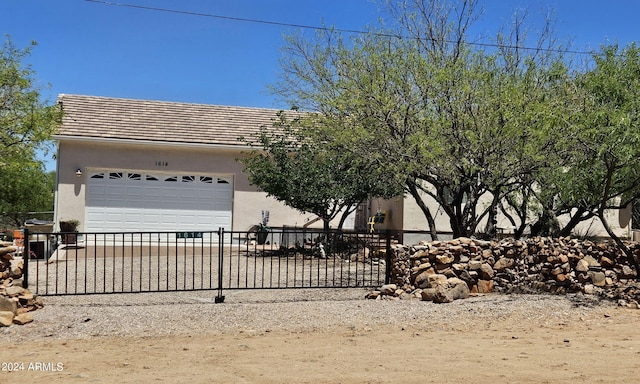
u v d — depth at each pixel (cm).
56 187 1945
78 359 653
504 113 986
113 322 834
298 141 1656
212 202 2052
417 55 1095
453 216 1177
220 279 1016
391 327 816
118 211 1994
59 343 734
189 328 812
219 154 2047
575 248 1077
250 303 979
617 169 998
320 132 1195
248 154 1952
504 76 1089
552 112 953
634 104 890
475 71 1068
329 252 1727
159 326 820
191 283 1255
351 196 1673
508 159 1033
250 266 1561
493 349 685
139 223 2005
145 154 2005
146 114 2128
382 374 577
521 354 659
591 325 813
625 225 1892
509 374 574
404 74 1088
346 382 549
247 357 655
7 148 1305
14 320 825
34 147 1362
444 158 1031
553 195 1138
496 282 1054
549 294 1011
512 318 858
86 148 1967
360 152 1096
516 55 1143
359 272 1425
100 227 1978
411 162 1038
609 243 1161
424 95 1070
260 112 2272
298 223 2097
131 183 2006
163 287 1195
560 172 1034
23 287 976
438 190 1155
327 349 692
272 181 1702
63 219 1944
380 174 1167
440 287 978
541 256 1057
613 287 1028
